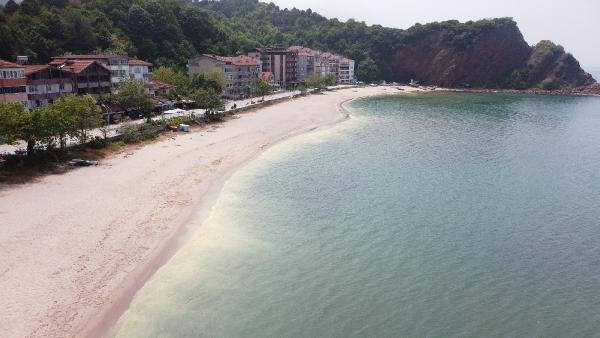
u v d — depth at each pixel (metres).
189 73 143.75
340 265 36.88
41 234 38.78
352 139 87.50
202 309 30.08
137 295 31.22
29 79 76.25
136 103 87.62
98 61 94.62
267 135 86.38
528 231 45.19
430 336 28.39
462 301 32.34
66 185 51.44
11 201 45.69
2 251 35.47
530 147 85.62
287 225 44.56
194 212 46.28
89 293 31.02
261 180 58.66
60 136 60.19
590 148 86.12
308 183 58.31
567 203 53.88
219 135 83.31
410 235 43.28
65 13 132.12
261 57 185.38
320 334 28.19
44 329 27.11
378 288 33.62
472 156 76.12
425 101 170.38
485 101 177.50
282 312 30.20
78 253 36.16
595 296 33.53
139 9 148.88
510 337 28.55
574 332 29.27
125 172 57.59
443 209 50.50
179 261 36.16
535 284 35.00
